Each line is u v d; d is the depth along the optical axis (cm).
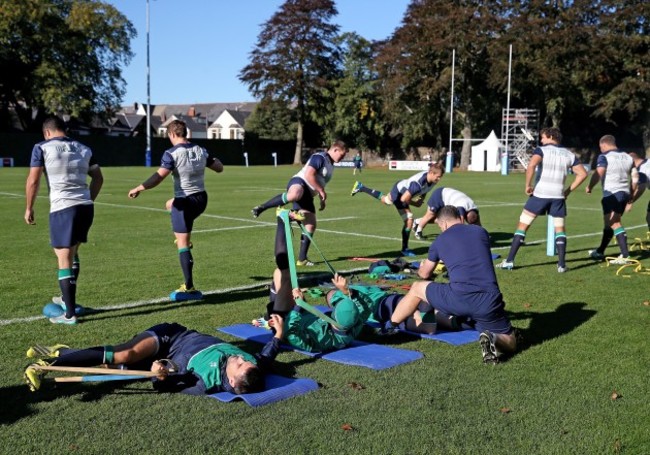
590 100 5478
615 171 992
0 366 498
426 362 523
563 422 408
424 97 5619
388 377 487
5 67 5284
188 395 448
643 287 818
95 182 668
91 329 604
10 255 1011
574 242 1242
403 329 607
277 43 6481
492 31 5369
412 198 1065
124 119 9250
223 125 9931
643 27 5309
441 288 557
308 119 6900
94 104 5831
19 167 4603
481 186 2988
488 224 1511
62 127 651
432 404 435
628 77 5200
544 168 904
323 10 6425
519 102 5844
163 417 410
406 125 6081
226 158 6444
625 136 5809
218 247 1118
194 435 384
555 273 912
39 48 5325
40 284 802
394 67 5712
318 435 386
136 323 627
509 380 482
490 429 397
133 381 474
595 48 5081
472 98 5728
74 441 375
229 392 445
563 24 5134
